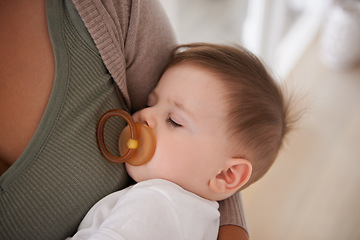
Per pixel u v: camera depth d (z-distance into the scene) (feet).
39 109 2.05
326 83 7.85
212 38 6.77
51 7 2.06
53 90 2.03
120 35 2.29
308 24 9.09
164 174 2.62
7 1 2.03
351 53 7.80
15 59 2.02
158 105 2.74
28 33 2.04
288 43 8.22
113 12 2.21
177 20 6.22
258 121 2.81
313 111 7.10
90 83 2.17
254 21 6.66
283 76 7.74
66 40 2.08
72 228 2.31
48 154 2.04
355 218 5.59
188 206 2.48
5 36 2.01
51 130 2.03
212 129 2.67
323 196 5.89
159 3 2.74
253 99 2.81
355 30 7.45
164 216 2.35
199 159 2.66
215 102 2.71
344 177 6.15
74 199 2.19
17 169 1.97
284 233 5.40
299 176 6.18
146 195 2.38
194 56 2.88
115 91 2.45
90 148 2.20
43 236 2.17
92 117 2.21
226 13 6.99
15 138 2.06
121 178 2.49
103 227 2.19
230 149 2.73
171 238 2.33
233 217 2.74
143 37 2.51
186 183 2.68
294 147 6.59
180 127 2.65
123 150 2.47
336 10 7.80
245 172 2.77
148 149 2.52
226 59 2.90
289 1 7.64
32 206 2.06
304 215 5.64
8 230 2.04
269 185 6.07
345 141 6.69
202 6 6.96
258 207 5.74
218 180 2.75
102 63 2.23
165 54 2.86
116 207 2.32
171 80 2.80
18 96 2.02
